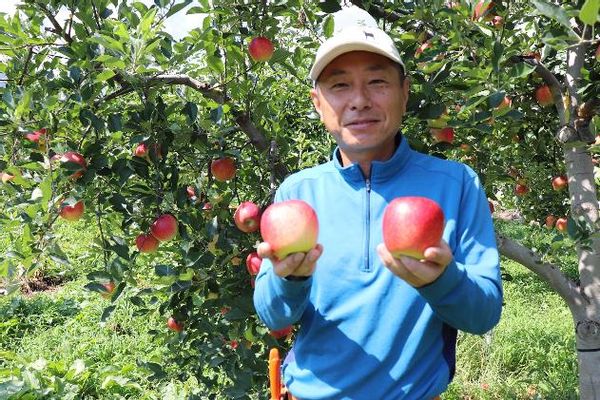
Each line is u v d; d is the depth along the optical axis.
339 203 1.62
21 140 2.23
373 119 1.57
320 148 3.41
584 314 2.96
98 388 4.68
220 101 2.60
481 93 2.30
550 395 4.15
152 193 2.35
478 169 3.13
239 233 2.51
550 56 3.02
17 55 2.57
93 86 2.23
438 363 1.53
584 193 2.84
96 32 2.19
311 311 1.58
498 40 2.24
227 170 2.63
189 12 2.46
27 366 4.83
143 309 2.81
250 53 2.48
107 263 2.41
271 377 1.76
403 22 2.57
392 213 1.31
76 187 2.17
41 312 6.88
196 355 2.99
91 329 6.16
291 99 3.81
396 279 1.50
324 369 1.55
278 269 1.34
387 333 1.49
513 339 5.14
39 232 2.21
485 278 1.44
